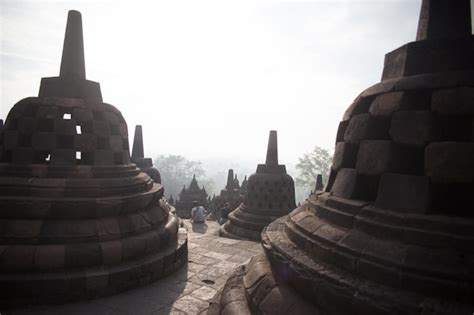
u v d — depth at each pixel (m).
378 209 3.32
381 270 2.80
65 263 5.34
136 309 5.23
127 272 5.81
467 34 3.64
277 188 14.13
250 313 3.75
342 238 3.34
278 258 3.74
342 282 2.87
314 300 3.13
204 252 8.57
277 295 3.50
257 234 13.13
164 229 7.14
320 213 4.07
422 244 2.83
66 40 7.03
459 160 2.95
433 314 2.36
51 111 6.39
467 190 3.05
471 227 2.67
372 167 3.61
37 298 5.05
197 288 6.19
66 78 6.85
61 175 6.11
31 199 5.52
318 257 3.48
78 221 5.82
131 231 6.32
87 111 6.73
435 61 3.54
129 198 6.45
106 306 5.26
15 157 6.26
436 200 3.17
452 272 2.51
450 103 3.12
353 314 2.77
